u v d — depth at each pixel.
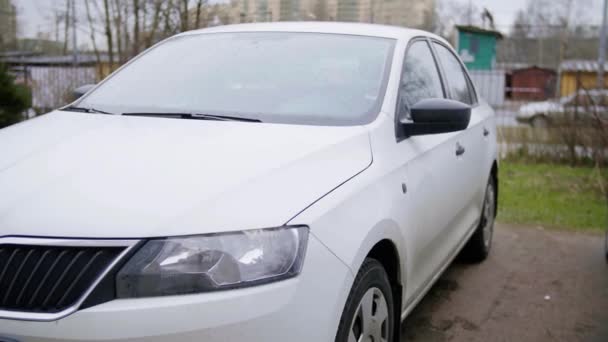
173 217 2.19
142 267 2.10
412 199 3.24
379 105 3.28
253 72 3.56
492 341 4.00
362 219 2.65
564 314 4.45
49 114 3.47
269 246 2.23
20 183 2.40
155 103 3.44
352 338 2.62
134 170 2.45
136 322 2.05
